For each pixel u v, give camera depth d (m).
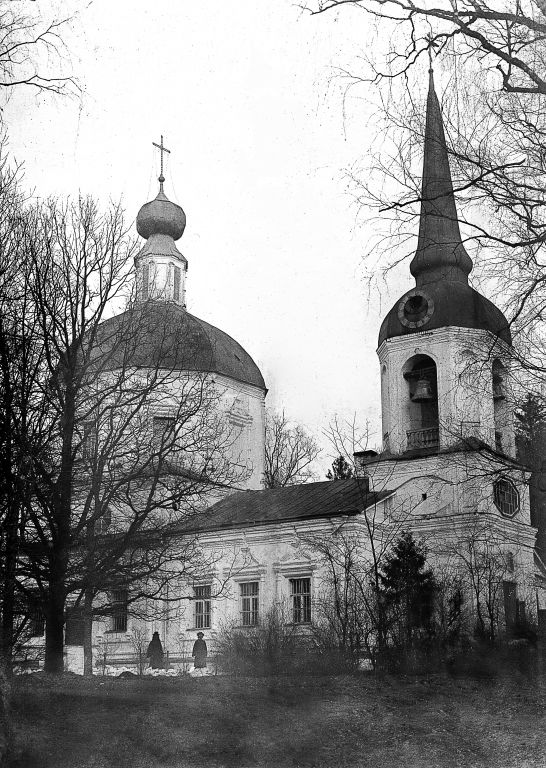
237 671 25.69
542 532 50.50
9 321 22.00
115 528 28.64
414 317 40.84
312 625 30.80
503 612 35.44
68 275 24.81
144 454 26.05
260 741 14.80
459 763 14.05
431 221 22.67
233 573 39.28
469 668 22.95
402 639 24.66
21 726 13.84
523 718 16.45
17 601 22.12
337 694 18.36
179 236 50.41
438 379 39.84
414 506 40.00
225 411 45.00
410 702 17.84
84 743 13.73
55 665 21.91
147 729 14.73
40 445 21.86
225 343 47.81
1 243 22.50
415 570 27.55
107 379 28.22
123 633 41.28
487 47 15.55
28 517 21.69
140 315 30.16
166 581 25.62
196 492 26.16
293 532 39.41
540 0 15.14
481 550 38.47
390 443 41.38
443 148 16.30
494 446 37.03
